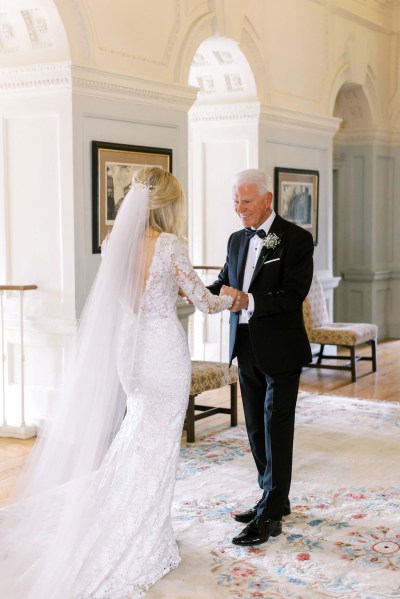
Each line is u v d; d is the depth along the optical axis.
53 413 3.61
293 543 3.90
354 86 10.24
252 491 4.68
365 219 10.92
